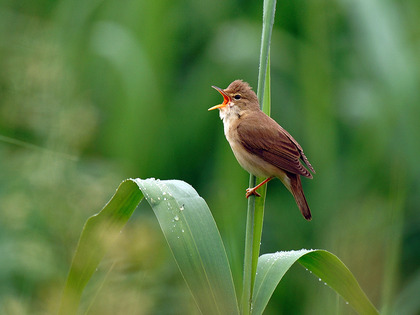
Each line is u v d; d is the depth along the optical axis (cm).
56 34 1174
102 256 669
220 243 622
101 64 1248
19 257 806
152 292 827
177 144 1227
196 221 625
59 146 957
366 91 1225
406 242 1047
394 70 1080
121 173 1099
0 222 844
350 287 670
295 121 1266
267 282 648
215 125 1253
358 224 973
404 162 1055
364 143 1159
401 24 1123
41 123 953
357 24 1137
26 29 1096
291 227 1156
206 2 1323
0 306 770
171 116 1245
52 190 876
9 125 943
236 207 1105
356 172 1146
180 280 911
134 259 787
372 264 893
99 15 1311
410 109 1070
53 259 835
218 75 1268
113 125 1211
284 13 1316
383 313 804
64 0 1241
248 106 976
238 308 622
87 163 1037
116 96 1233
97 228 666
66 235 855
